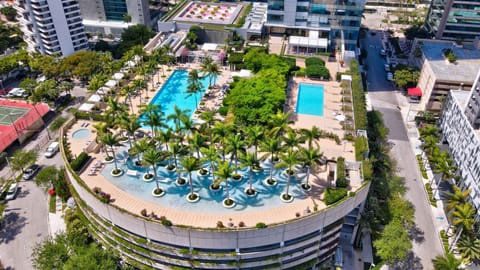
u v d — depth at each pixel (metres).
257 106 107.81
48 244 87.62
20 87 153.12
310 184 89.06
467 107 109.00
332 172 89.94
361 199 87.31
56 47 172.25
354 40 163.75
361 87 123.75
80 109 114.88
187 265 81.88
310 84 130.88
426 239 98.38
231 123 106.31
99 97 121.50
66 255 85.81
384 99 154.88
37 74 172.50
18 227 101.56
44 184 109.38
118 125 99.12
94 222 90.56
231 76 137.75
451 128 119.94
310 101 121.50
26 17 167.00
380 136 128.50
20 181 116.56
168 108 121.25
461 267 90.38
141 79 131.00
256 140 87.38
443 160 103.94
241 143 84.12
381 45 198.62
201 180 90.19
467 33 179.12
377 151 111.19
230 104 112.94
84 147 101.19
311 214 78.88
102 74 143.12
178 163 94.75
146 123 97.31
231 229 75.50
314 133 88.44
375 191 100.81
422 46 160.88
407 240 88.12
